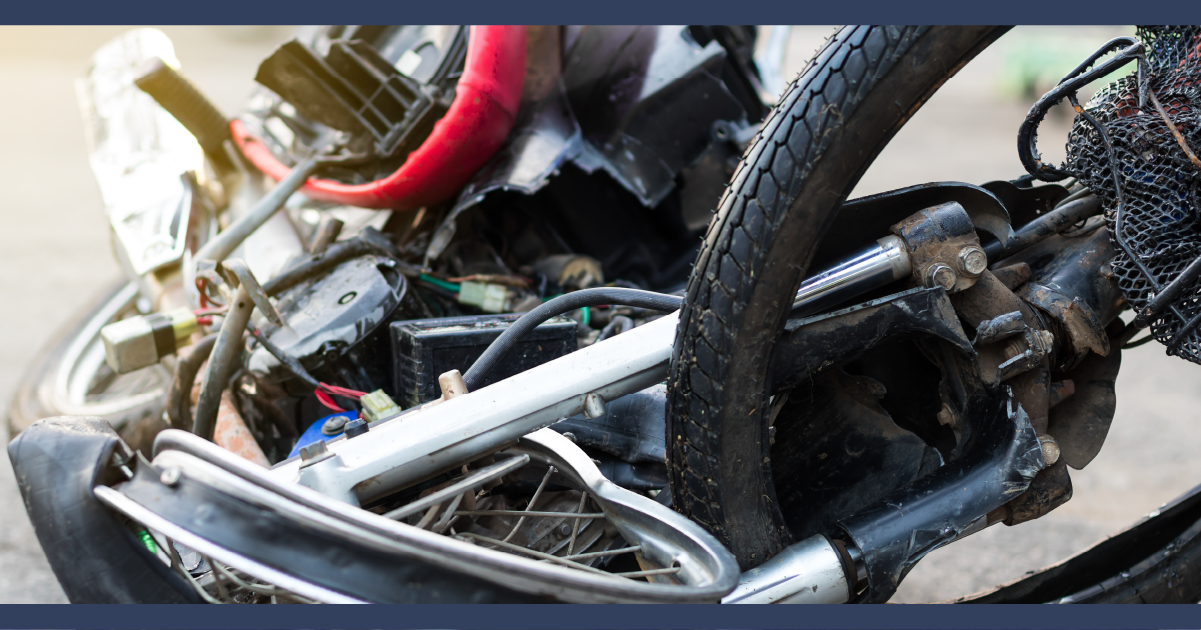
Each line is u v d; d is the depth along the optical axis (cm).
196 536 97
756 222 107
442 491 115
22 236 498
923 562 218
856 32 106
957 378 128
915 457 135
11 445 104
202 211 215
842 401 135
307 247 190
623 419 138
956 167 634
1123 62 122
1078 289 131
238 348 138
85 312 266
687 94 194
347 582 98
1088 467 263
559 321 143
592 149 188
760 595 113
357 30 209
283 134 213
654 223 220
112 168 221
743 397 111
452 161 164
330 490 109
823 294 119
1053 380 140
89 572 102
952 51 103
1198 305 120
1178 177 120
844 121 104
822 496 133
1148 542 157
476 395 117
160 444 107
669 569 109
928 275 120
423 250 178
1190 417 295
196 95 206
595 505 134
